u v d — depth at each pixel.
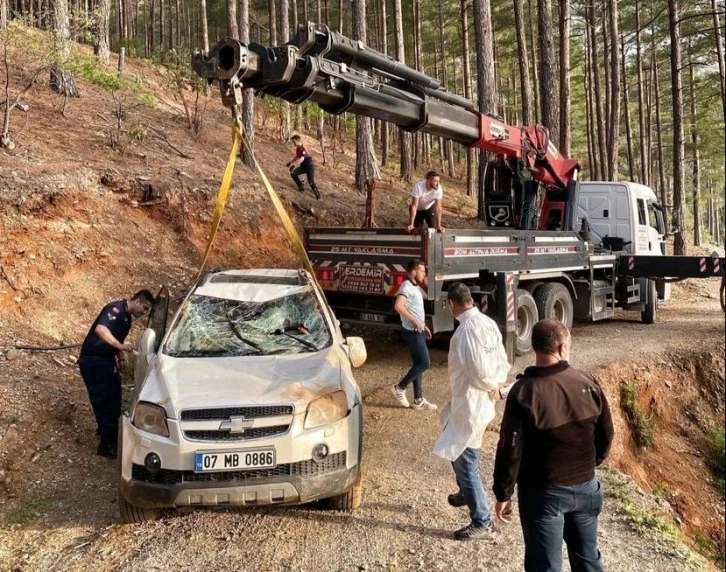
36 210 9.09
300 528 4.50
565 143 20.47
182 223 11.10
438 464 5.68
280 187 14.02
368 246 8.19
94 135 12.57
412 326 6.93
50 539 4.43
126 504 4.46
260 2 36.03
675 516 6.23
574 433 3.10
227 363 4.82
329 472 4.28
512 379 8.31
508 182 10.42
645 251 13.17
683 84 30.91
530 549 3.15
